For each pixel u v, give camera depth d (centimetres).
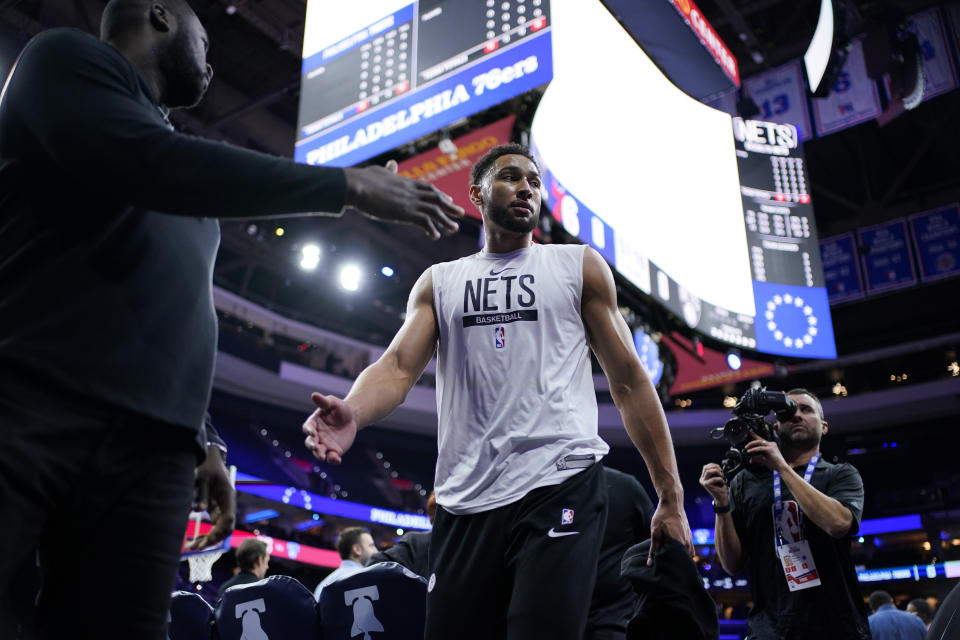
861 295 1716
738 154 920
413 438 2284
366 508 1964
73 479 118
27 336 117
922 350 1948
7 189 127
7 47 1136
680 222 782
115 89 129
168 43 151
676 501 178
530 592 155
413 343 193
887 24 993
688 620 172
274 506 1898
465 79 513
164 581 127
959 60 1236
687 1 804
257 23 1346
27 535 113
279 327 2034
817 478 306
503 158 205
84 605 122
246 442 2084
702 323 777
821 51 888
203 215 126
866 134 1830
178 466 131
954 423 2058
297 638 252
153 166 120
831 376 2134
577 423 178
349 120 559
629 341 191
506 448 173
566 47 625
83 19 1258
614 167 689
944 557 1941
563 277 192
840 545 286
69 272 122
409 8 562
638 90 773
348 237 1959
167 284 133
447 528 175
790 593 286
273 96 1477
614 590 253
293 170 127
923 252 1683
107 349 122
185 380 132
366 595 252
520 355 183
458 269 202
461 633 165
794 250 900
